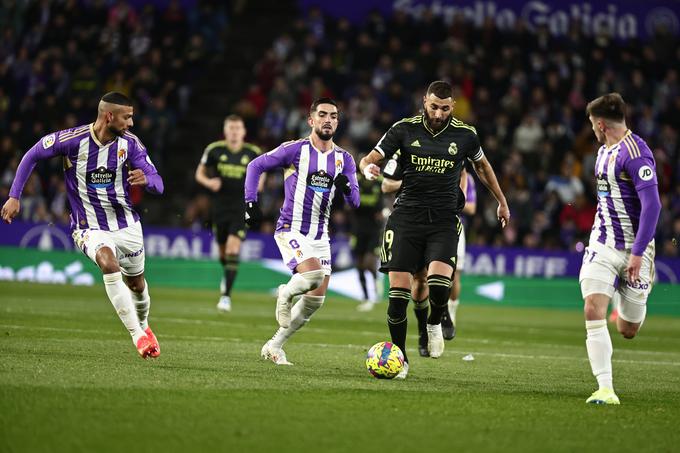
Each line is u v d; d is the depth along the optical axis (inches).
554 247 2800.2
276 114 2957.7
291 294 1011.9
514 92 3100.4
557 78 3248.0
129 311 927.7
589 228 2844.5
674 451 638.5
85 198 973.8
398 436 643.5
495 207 2800.2
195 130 3176.7
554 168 3009.4
